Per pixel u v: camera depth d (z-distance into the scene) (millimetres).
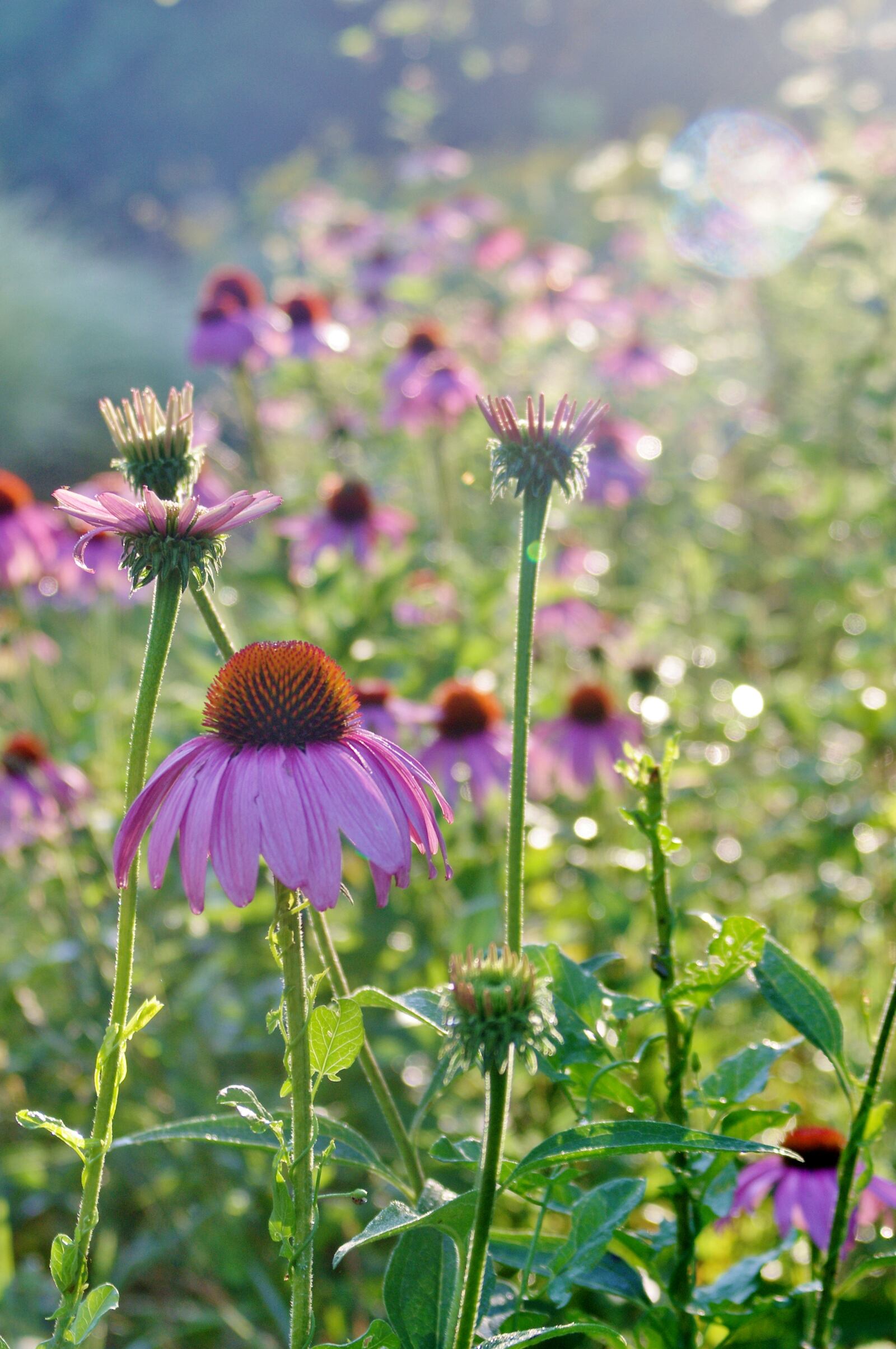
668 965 1693
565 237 11398
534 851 3467
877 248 5578
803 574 5281
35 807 3520
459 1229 1435
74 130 23391
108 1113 1379
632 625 5035
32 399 10469
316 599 4082
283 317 5109
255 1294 3117
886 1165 2721
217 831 1302
